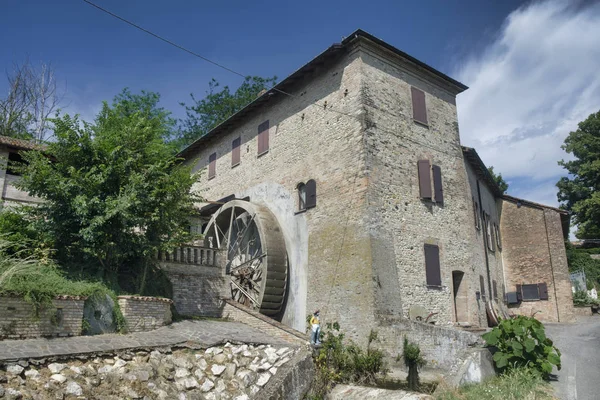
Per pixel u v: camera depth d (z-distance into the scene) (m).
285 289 16.09
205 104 31.77
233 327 12.23
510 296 22.33
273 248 16.02
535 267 22.16
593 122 31.72
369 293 12.94
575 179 32.50
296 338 11.49
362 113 14.50
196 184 22.97
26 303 8.66
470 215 16.84
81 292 9.59
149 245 11.96
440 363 11.20
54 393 7.09
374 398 9.67
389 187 14.49
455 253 15.85
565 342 14.51
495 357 10.55
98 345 8.69
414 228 14.80
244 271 17.73
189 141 30.84
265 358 10.28
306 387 10.10
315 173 15.87
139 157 12.30
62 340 8.76
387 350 12.12
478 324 15.63
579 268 29.78
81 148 11.84
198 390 8.77
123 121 14.64
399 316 13.38
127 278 12.46
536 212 22.69
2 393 6.58
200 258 14.45
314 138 16.23
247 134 19.97
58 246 11.39
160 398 8.11
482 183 21.47
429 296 14.45
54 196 11.07
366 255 13.31
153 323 10.82
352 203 14.19
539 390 9.48
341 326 13.51
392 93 15.66
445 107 17.44
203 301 14.19
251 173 19.19
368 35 15.03
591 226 31.12
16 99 26.19
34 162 11.40
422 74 16.89
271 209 17.64
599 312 23.27
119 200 11.13
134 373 8.30
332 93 15.85
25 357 7.41
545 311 21.36
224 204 18.67
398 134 15.35
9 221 11.35
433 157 16.28
